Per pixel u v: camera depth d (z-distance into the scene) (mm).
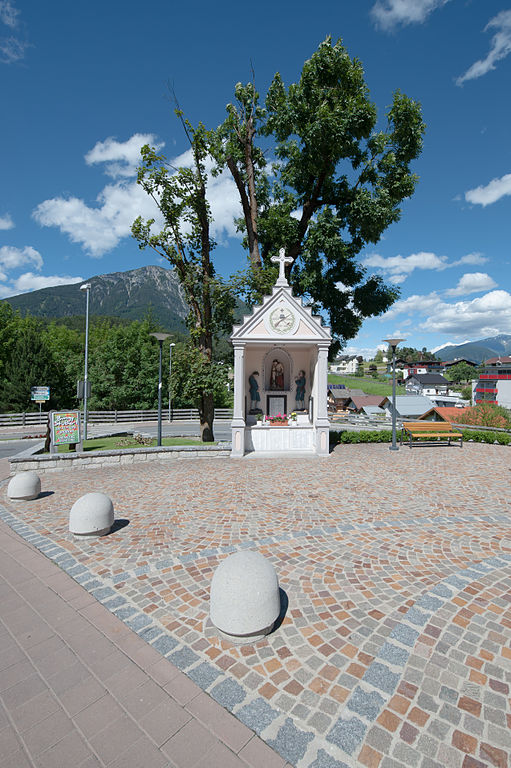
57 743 2809
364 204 16672
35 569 5566
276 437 14969
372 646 3752
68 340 51688
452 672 3361
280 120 17156
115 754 2705
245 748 2721
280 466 12445
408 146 17391
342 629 4027
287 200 19219
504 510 7984
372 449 15820
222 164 17297
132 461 13289
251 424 16109
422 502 8531
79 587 5020
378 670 3406
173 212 17016
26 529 7184
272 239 18688
